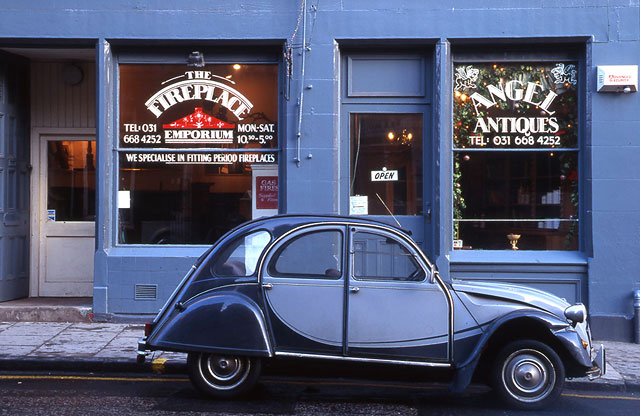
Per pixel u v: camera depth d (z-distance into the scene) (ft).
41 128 38.83
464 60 34.58
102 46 34.17
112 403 22.29
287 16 33.96
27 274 38.47
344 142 34.81
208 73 35.22
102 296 34.30
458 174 34.71
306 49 33.91
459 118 34.68
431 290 22.20
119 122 35.17
